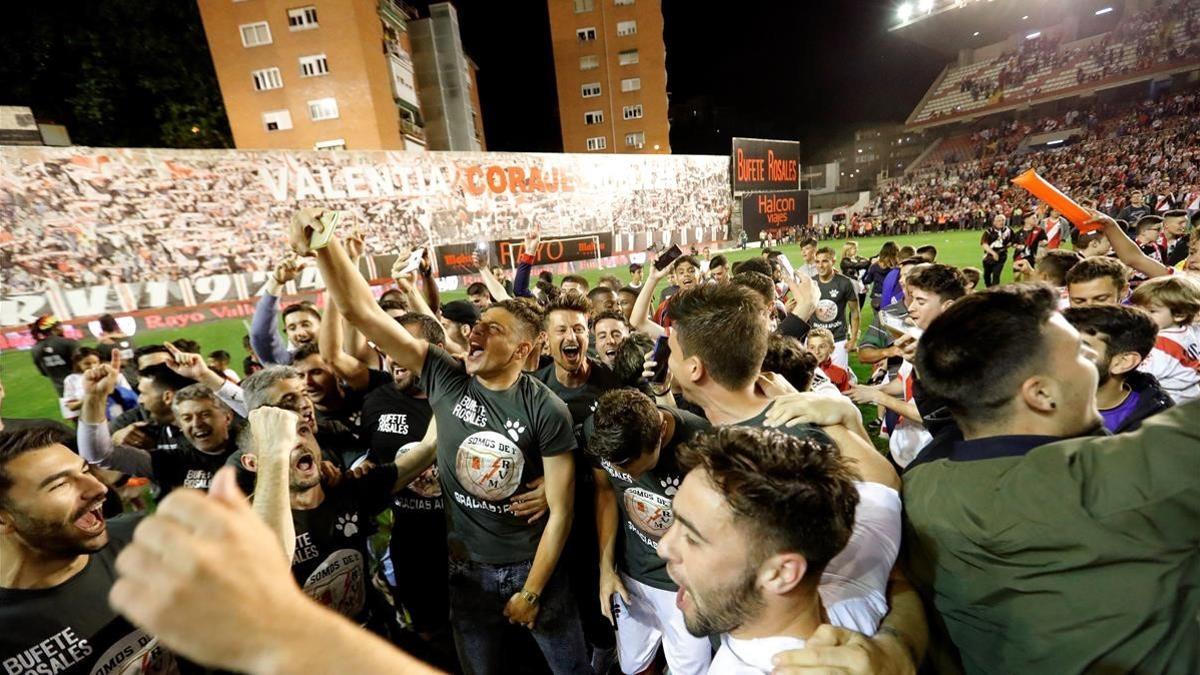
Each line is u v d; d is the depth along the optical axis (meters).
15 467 1.18
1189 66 31.81
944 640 1.10
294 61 21.53
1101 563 0.85
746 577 0.81
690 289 1.51
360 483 2.07
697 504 0.83
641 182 21.81
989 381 0.99
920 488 1.10
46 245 11.89
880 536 1.05
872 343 4.44
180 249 13.23
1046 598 0.91
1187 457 0.78
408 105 26.75
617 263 20.66
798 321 2.94
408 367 2.13
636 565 2.06
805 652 0.78
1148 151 27.33
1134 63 34.59
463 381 2.11
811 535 0.77
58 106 19.19
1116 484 0.83
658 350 2.67
